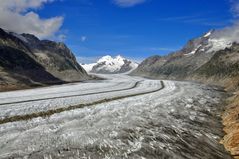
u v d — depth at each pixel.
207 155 22.38
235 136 24.95
